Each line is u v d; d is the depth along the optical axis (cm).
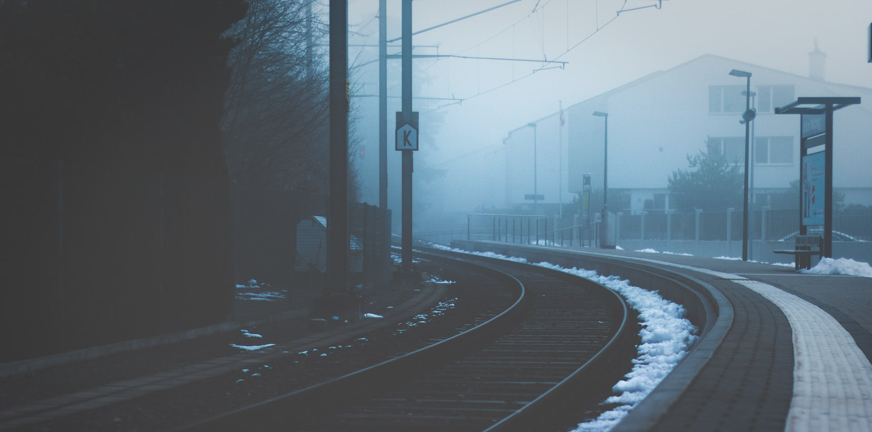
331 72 1416
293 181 2312
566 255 3412
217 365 909
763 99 6744
